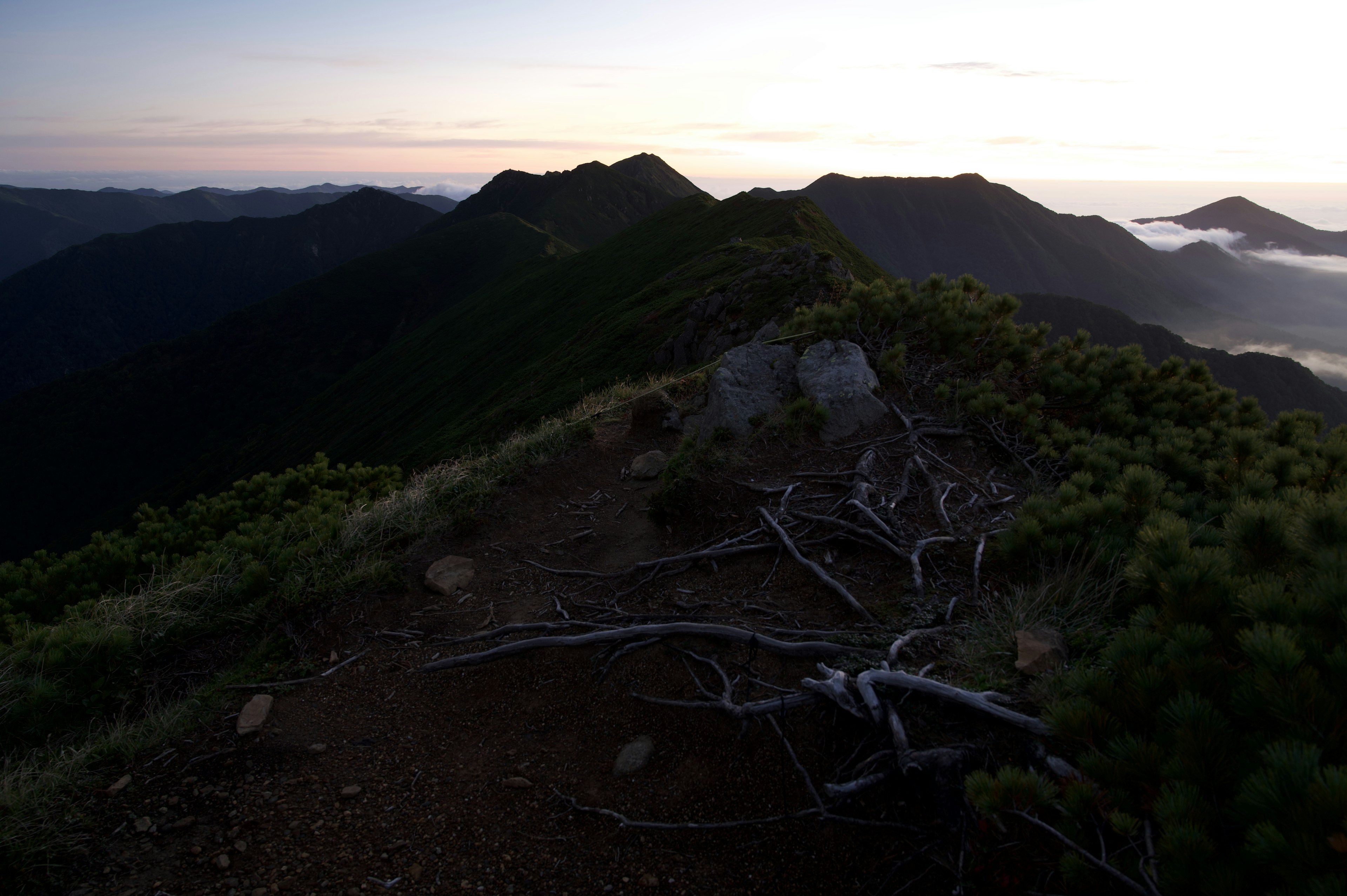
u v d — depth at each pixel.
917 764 2.62
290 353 155.38
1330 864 1.53
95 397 148.00
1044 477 5.72
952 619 3.79
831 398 6.54
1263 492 4.14
